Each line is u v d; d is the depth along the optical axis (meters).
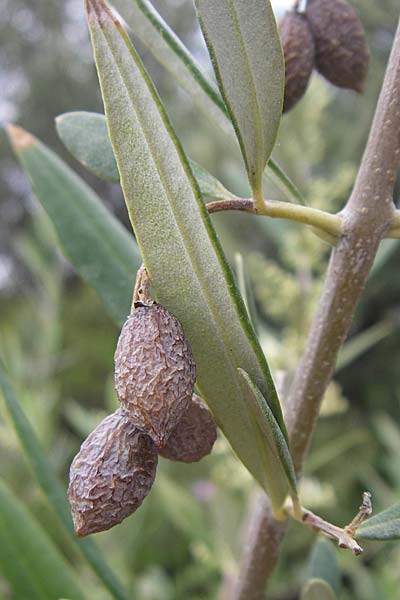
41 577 0.17
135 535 0.39
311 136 0.34
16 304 1.26
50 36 1.92
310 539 0.61
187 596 0.49
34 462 0.17
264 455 0.13
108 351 0.98
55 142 1.86
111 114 0.11
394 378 1.00
